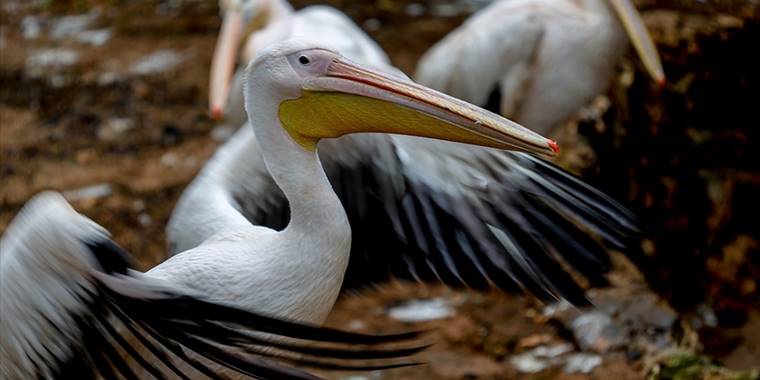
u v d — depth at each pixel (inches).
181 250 312.2
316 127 273.3
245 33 571.8
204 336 244.7
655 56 470.3
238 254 272.7
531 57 492.7
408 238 320.5
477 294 476.4
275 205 329.7
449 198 315.6
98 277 243.8
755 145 478.6
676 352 413.1
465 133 265.7
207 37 760.3
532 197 310.2
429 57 520.7
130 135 631.2
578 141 538.6
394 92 268.7
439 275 315.6
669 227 480.7
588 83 493.4
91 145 620.4
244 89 278.5
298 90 271.3
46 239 244.7
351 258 328.2
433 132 267.9
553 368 424.5
